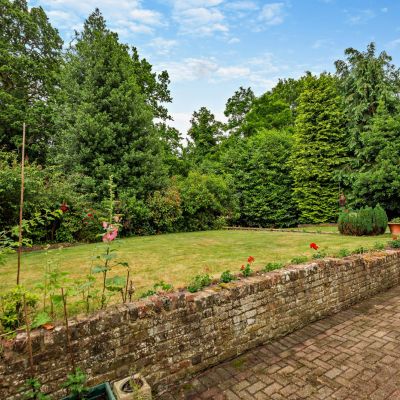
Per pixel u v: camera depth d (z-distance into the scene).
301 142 19.44
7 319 2.37
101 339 2.50
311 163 18.53
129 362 2.62
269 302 3.69
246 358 3.29
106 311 2.62
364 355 3.27
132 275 4.96
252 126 26.67
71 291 2.57
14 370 2.15
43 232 9.45
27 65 16.05
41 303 3.36
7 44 15.55
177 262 5.93
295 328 3.98
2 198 8.25
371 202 15.39
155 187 13.77
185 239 10.02
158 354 2.78
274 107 26.23
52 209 9.59
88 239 10.44
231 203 16.56
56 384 2.30
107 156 12.85
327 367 3.05
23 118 15.33
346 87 18.83
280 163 20.72
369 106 17.77
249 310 3.48
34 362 2.22
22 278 4.95
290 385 2.77
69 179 11.21
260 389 2.73
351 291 4.89
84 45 14.01
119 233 11.57
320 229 14.44
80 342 2.41
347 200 17.08
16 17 16.09
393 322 4.14
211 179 15.54
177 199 13.21
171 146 22.48
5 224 8.52
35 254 7.63
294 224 20.28
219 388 2.77
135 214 11.95
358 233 9.78
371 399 2.54
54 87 17.73
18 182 8.27
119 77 13.66
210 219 15.06
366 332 3.85
